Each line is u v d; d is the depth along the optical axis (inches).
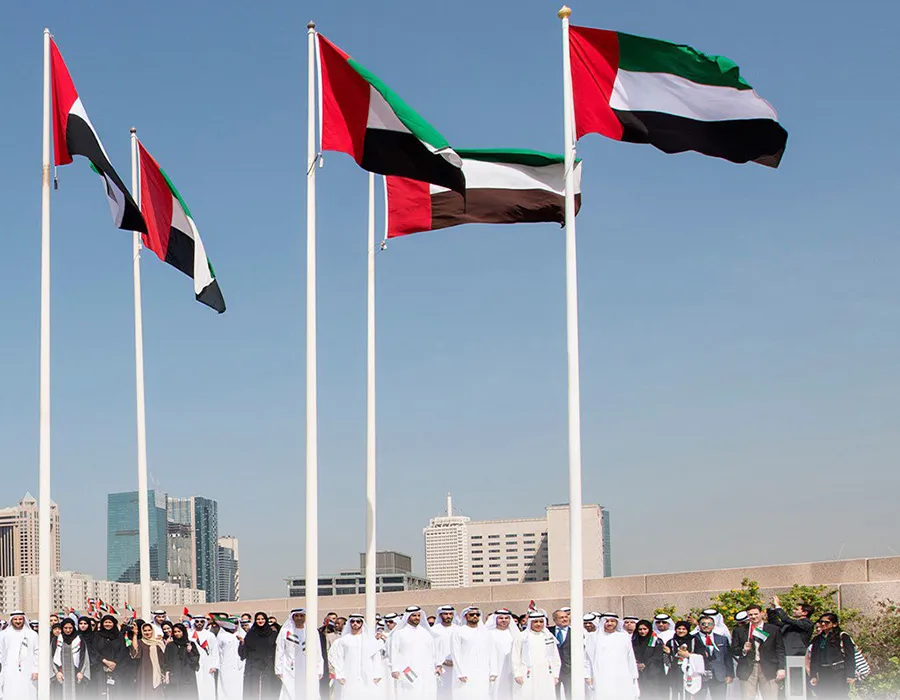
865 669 973.2
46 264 935.0
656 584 1427.2
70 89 954.1
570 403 869.2
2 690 1072.2
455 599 1638.8
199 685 1321.4
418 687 1058.7
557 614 1084.5
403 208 1048.2
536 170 968.3
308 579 921.5
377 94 917.8
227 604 1929.1
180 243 1170.0
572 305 878.4
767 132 879.1
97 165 954.7
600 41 886.4
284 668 1095.6
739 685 1014.4
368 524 1191.6
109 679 1101.1
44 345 927.7
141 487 1243.2
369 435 1214.3
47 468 917.2
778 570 1321.4
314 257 954.7
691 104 884.6
